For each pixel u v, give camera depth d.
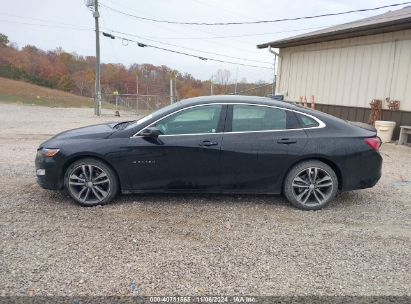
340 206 5.08
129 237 3.91
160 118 4.86
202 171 4.83
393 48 10.85
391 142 10.67
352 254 3.66
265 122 4.90
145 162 4.77
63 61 71.38
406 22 9.33
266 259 3.51
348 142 4.86
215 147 4.77
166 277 3.16
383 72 11.22
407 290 3.06
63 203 4.92
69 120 19.23
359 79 12.05
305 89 14.49
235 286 3.06
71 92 67.62
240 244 3.81
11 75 66.94
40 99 45.06
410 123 10.50
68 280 3.09
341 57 12.69
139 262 3.40
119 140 4.78
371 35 11.48
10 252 3.54
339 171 4.91
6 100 40.00
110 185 4.84
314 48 13.84
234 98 5.04
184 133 4.83
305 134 4.86
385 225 4.43
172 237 3.94
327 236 4.06
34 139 11.16
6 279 3.08
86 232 4.02
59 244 3.72
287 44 14.62
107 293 2.92
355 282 3.16
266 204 5.07
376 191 5.85
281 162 4.83
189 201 5.11
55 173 4.77
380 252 3.71
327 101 13.40
